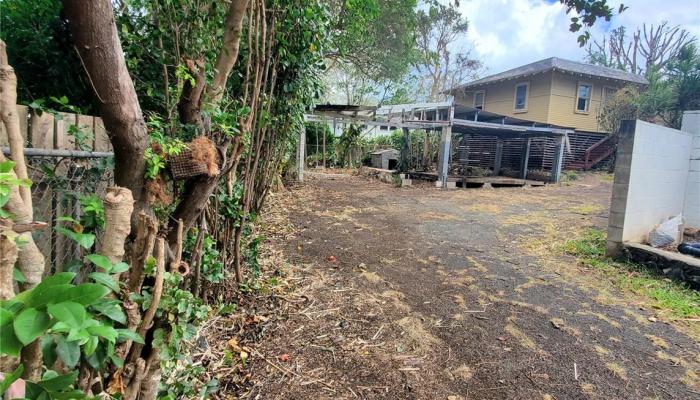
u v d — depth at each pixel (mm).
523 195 9203
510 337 2506
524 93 15500
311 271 3535
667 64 13789
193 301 1450
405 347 2338
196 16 2016
